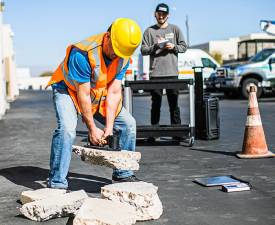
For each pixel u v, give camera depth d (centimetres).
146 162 558
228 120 1018
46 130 923
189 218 341
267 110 1225
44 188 406
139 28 380
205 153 609
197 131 741
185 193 410
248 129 574
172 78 699
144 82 671
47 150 671
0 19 1345
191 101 667
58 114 405
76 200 349
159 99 703
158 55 698
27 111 1478
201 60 2255
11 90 2445
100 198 362
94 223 299
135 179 434
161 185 441
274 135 755
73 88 401
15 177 489
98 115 425
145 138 732
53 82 411
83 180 463
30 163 569
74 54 380
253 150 569
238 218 339
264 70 1752
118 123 429
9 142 766
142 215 335
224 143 689
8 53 2464
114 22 380
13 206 380
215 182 439
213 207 367
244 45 2206
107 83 410
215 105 726
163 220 338
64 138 399
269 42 2202
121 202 340
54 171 404
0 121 1136
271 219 336
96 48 381
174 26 705
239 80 1766
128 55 379
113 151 392
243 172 488
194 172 495
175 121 703
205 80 1986
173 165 536
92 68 381
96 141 402
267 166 514
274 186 427
